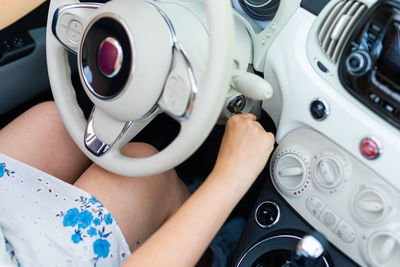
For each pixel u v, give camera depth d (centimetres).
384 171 72
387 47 67
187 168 123
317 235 65
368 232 76
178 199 98
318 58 77
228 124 78
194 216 68
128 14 64
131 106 67
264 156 75
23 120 89
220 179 71
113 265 75
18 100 119
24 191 75
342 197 78
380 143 71
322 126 78
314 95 78
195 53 73
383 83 69
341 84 74
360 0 71
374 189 74
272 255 91
